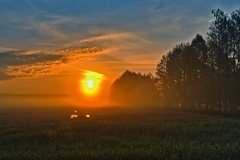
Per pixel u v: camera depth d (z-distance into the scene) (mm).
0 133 21703
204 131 20594
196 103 64375
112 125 23828
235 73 46281
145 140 16922
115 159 11141
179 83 68312
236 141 15711
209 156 11469
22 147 16047
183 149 12461
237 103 46312
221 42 47281
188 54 59688
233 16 46469
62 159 11242
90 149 14023
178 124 25359
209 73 52000
